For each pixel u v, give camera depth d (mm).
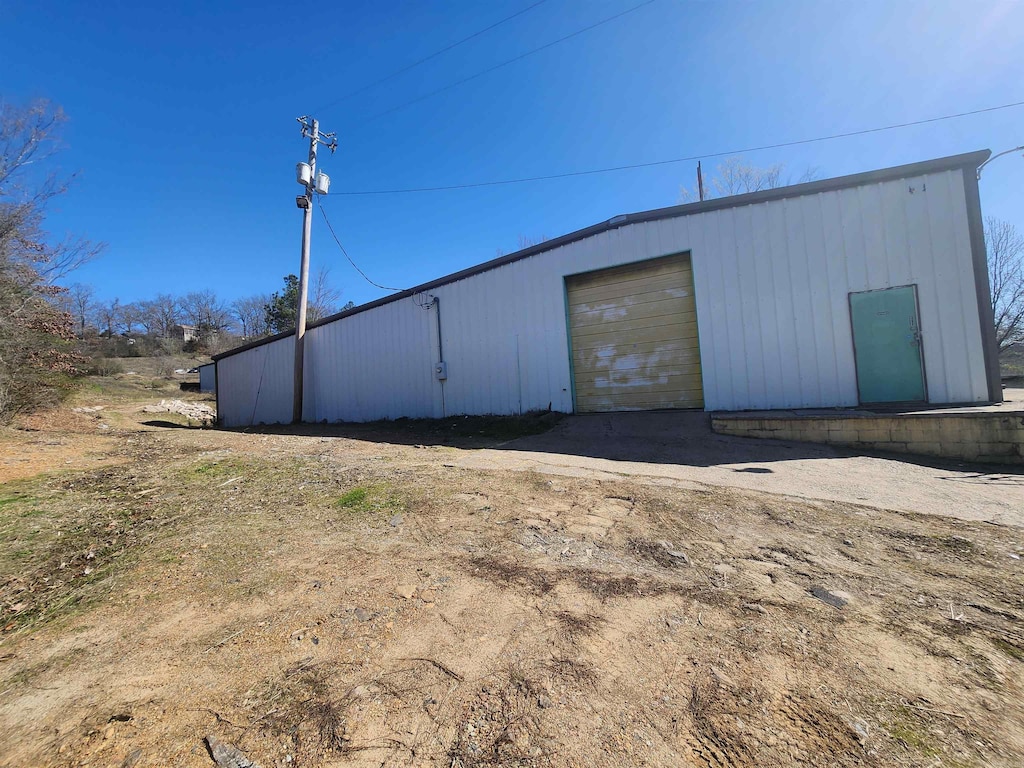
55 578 2543
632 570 2463
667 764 1248
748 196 7348
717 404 7543
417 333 11180
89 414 11070
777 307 7191
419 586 2299
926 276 6422
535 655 1731
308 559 2660
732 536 2943
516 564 2537
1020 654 1723
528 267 9422
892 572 2428
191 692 1559
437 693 1531
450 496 3824
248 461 5531
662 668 1647
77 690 1588
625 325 8469
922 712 1434
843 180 6801
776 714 1426
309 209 13586
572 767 1241
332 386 13172
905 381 6496
